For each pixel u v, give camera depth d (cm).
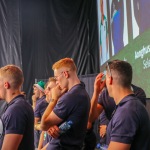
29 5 575
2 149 146
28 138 157
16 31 569
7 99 162
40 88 375
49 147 174
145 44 252
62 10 568
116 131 116
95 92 192
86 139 199
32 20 573
